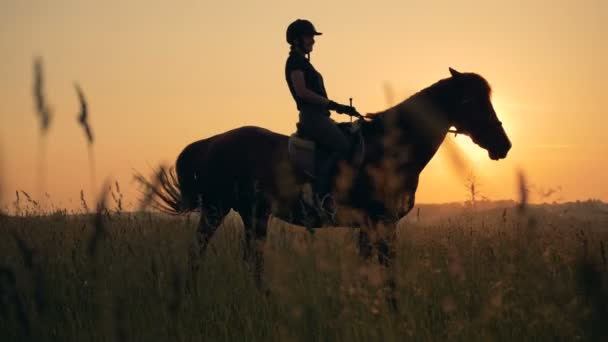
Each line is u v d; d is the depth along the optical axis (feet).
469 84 24.26
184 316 15.83
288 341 11.66
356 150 24.06
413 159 23.91
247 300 17.90
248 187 26.55
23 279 11.71
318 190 24.89
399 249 22.15
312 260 11.64
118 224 17.97
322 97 25.16
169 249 13.19
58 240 19.26
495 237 18.38
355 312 12.73
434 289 15.93
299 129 25.73
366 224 23.80
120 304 10.33
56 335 14.52
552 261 14.34
